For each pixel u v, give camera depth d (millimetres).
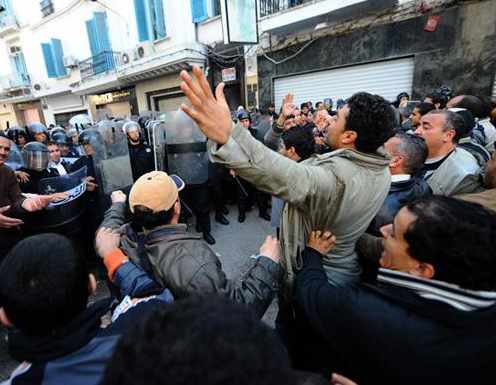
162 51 9859
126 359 358
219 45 8828
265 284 1011
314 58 7230
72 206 2205
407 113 3840
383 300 656
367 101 903
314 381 675
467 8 5172
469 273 579
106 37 11406
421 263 645
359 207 924
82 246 2459
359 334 642
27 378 560
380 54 6266
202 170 3137
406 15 5820
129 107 12312
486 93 5230
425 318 596
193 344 340
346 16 6562
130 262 1015
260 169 747
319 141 2670
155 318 388
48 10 13367
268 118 4406
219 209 3859
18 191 2029
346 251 1045
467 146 1779
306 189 802
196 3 8734
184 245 1027
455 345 560
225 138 722
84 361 580
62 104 15336
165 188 1062
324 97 7367
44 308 564
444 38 5473
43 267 583
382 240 1087
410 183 1330
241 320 381
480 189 1471
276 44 7785
